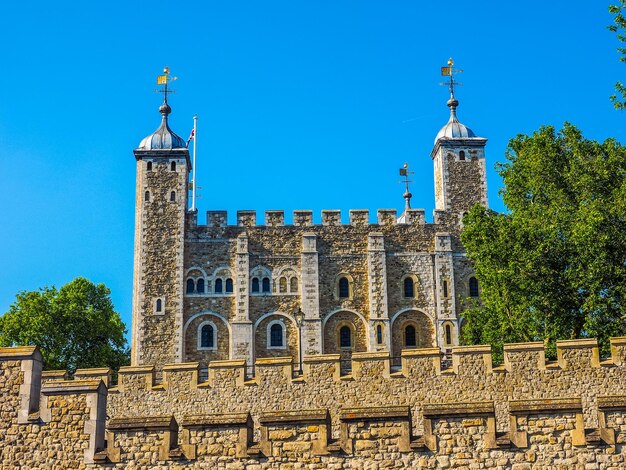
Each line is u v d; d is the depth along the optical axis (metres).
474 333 47.16
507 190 48.62
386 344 68.06
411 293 69.69
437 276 69.31
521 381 29.14
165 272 68.56
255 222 70.38
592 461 17.41
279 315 68.75
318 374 30.83
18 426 18.97
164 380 31.66
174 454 18.22
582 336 40.66
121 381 31.75
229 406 31.06
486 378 29.52
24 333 62.34
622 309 38.66
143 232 69.25
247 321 68.06
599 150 44.97
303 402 30.67
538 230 42.19
